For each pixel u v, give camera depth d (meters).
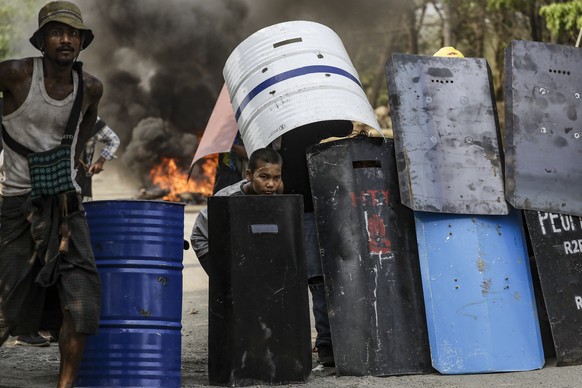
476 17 59.44
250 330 9.20
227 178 13.06
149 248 8.99
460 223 10.21
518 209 10.45
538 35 49.69
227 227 9.26
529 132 10.42
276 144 11.10
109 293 8.93
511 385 9.15
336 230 10.10
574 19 37.75
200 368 10.74
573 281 10.30
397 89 10.31
